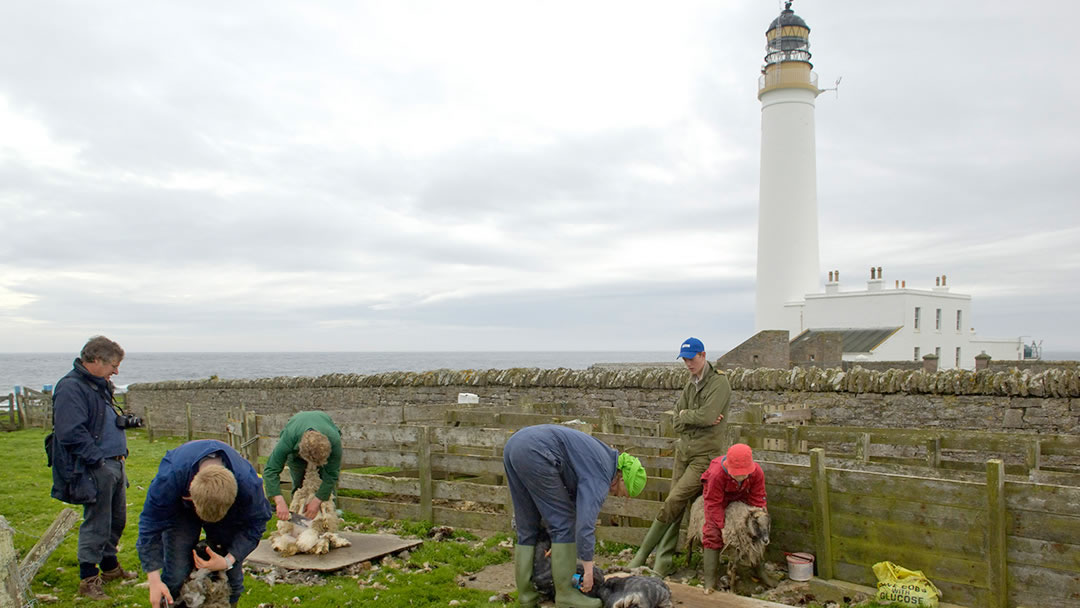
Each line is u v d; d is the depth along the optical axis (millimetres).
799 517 6254
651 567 6605
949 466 8906
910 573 5555
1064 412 10188
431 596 5840
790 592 5891
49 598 5660
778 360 26891
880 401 11695
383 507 8422
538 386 15383
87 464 5582
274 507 8836
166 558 4316
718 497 5848
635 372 14250
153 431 18703
